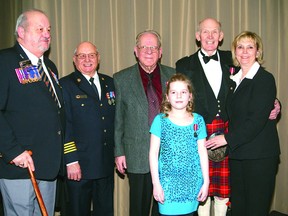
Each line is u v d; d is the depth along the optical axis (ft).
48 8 9.30
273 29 10.42
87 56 7.98
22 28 6.48
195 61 8.27
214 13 9.98
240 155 7.39
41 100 6.54
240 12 10.18
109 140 8.25
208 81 8.09
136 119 7.80
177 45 9.82
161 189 6.75
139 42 7.79
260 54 7.54
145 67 7.98
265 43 10.41
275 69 10.54
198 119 6.97
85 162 7.95
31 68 6.53
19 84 6.36
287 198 10.86
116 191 9.99
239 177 7.86
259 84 7.18
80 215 8.14
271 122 7.49
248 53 7.34
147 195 8.06
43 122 6.56
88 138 7.93
